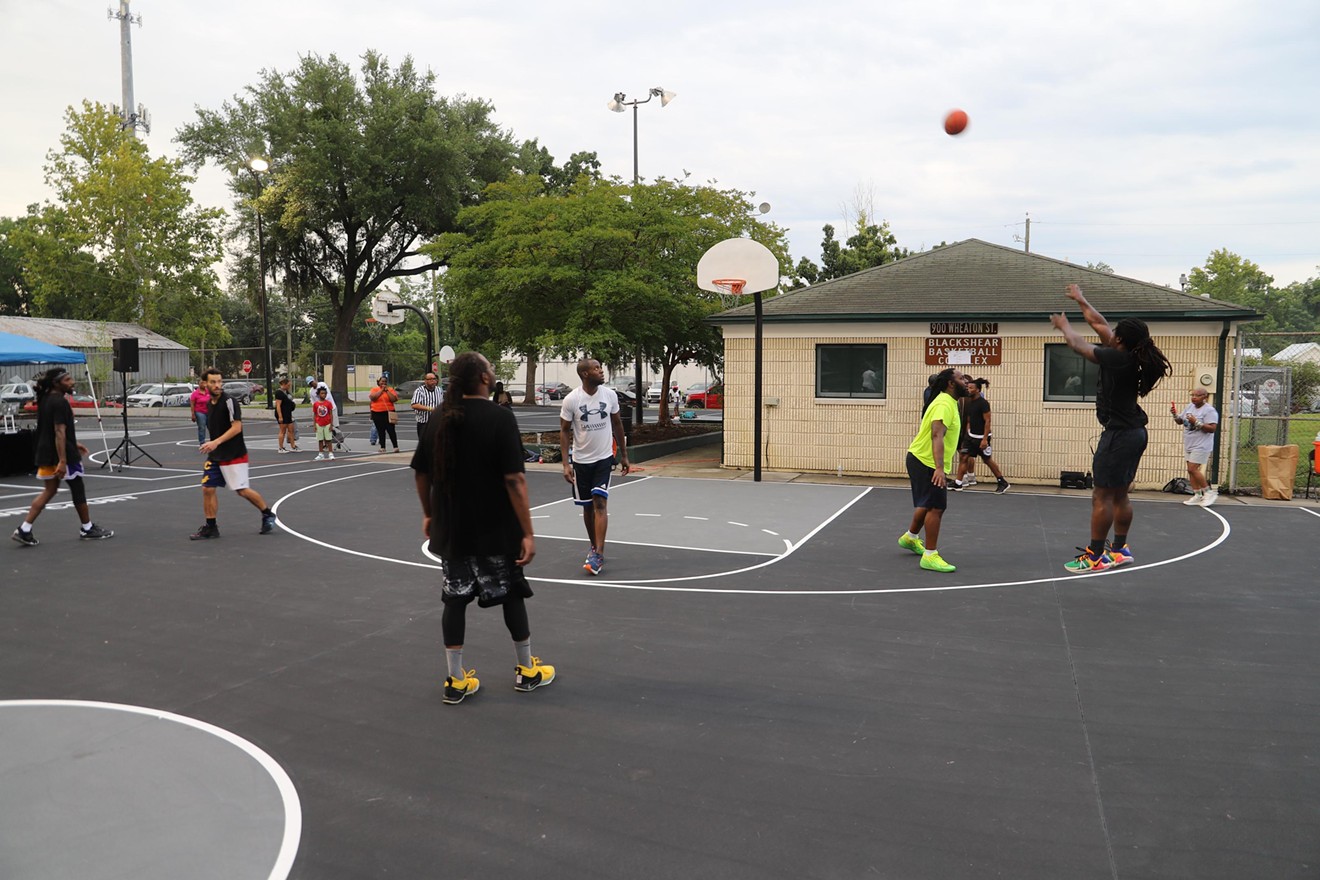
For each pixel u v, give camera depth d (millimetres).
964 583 7840
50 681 5430
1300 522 11055
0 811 3771
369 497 13477
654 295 18531
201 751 4406
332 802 3869
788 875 3277
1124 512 8164
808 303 16453
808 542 9789
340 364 44094
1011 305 14984
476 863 3375
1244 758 4254
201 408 22297
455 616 4977
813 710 4918
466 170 43781
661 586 7785
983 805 3805
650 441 20344
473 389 4918
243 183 42469
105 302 50188
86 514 10023
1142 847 3451
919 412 15484
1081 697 5078
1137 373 7801
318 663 5754
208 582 7957
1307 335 13406
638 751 4395
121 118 51188
